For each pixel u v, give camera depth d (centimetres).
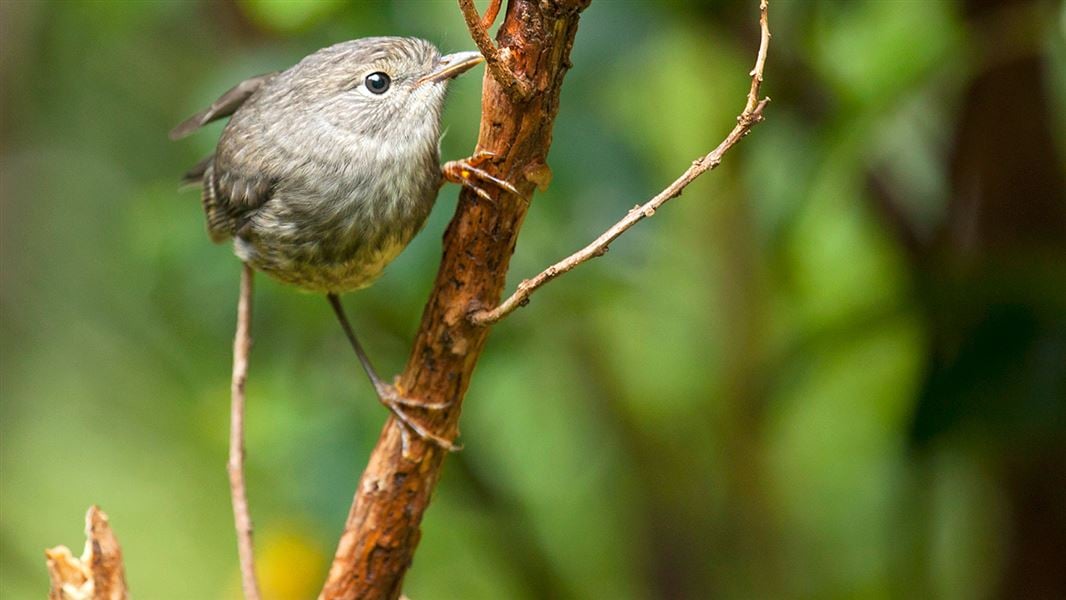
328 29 916
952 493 1035
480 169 600
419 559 1130
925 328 870
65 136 1264
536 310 950
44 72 1245
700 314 1098
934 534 970
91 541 647
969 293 833
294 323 988
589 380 1099
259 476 1141
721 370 1061
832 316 993
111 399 1305
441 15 961
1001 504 922
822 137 911
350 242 763
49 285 1309
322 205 754
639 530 1099
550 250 937
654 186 966
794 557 1078
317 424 985
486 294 625
